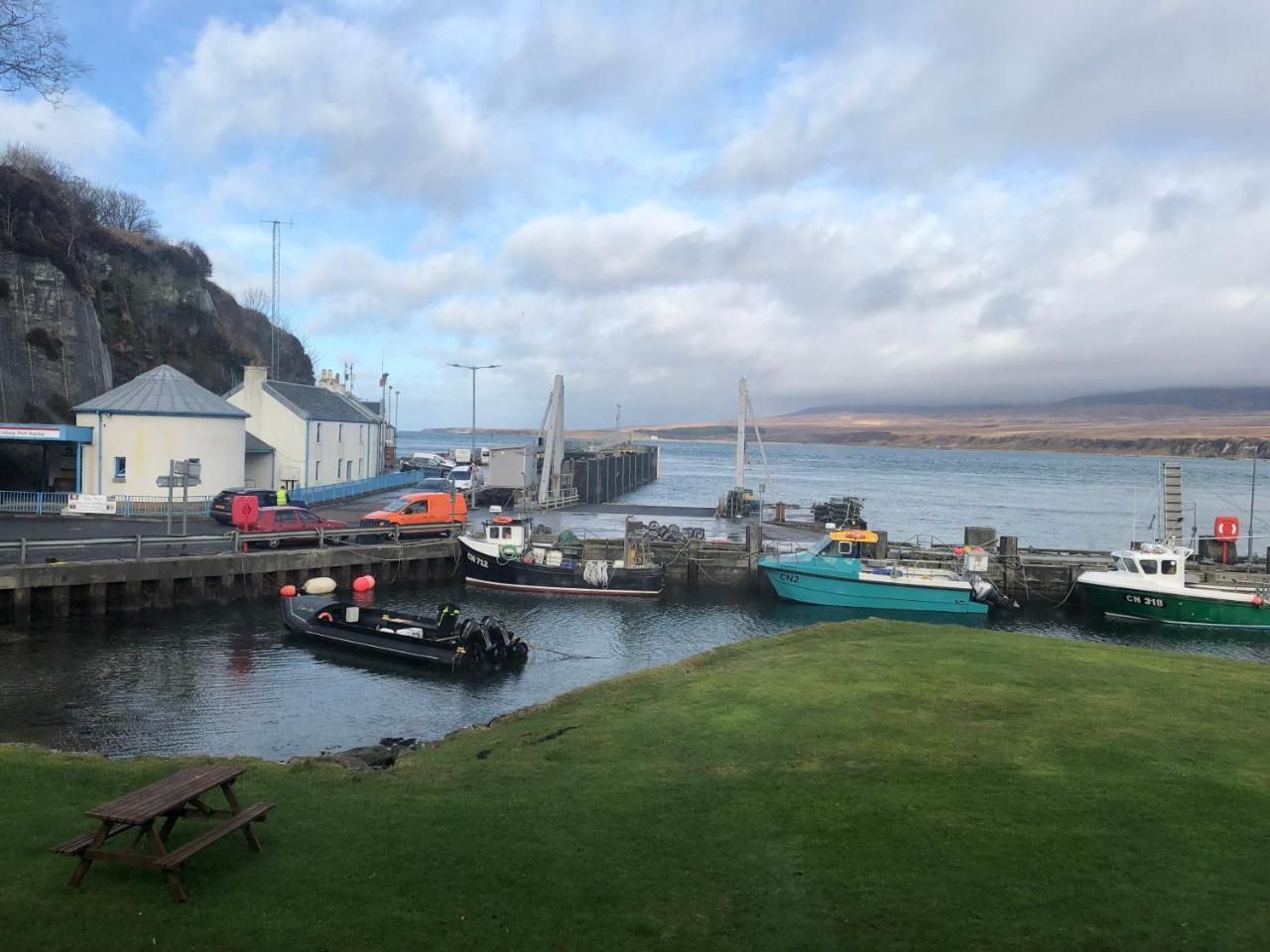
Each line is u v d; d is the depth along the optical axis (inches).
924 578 1523.1
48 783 436.1
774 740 513.7
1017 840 366.9
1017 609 1560.0
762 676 663.8
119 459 1846.7
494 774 475.5
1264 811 392.8
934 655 722.2
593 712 603.8
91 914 299.6
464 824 394.3
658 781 452.4
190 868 338.6
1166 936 293.7
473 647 1029.2
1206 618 1430.9
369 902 315.9
